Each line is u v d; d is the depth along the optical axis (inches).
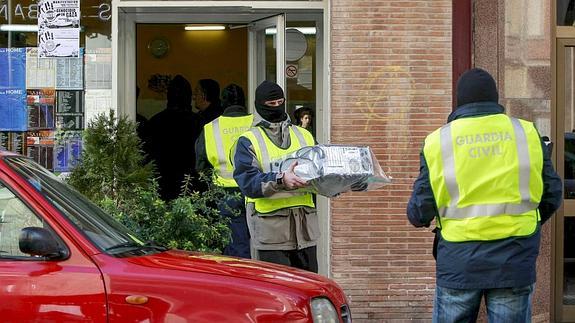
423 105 435.8
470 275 248.4
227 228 337.1
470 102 254.8
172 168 511.2
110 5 450.0
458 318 254.8
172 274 225.5
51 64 448.8
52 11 447.5
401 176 435.5
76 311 220.2
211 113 514.9
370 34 434.0
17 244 229.3
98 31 450.3
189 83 516.4
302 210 322.7
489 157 248.7
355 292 434.3
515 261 247.6
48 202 233.0
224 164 404.2
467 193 248.5
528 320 253.8
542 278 426.9
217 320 222.5
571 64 442.9
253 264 255.4
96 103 449.4
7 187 233.0
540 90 426.9
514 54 426.3
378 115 434.3
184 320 221.8
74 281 222.1
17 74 447.5
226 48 518.0
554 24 439.8
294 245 322.3
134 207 315.3
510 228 247.6
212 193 335.9
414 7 434.9
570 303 444.5
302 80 473.1
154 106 522.9
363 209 434.0
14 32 447.5
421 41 435.5
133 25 475.2
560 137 442.0
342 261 434.0
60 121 448.8
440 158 250.8
